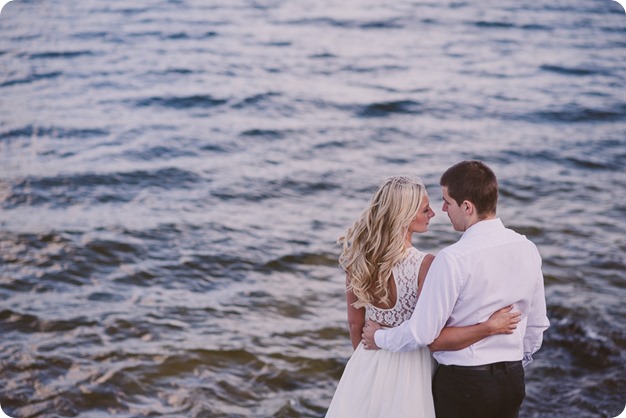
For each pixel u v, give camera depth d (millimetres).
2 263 5195
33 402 3689
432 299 2100
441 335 2143
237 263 5414
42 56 11992
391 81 11312
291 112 9664
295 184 7184
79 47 12688
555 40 14336
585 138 8844
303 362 4129
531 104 10250
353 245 2309
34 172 7152
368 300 2311
